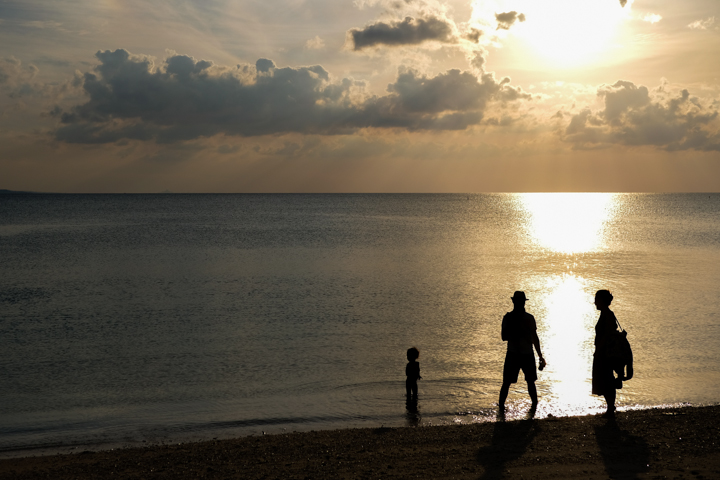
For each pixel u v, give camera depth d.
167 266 36.31
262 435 9.55
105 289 27.09
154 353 15.48
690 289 25.83
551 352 15.18
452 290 26.19
